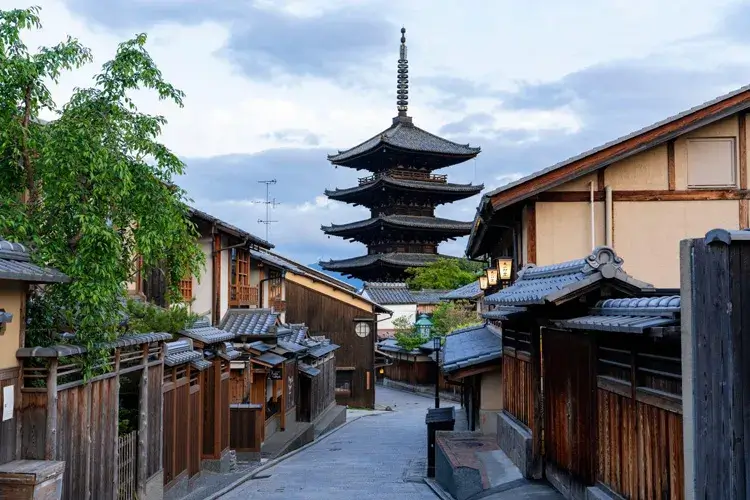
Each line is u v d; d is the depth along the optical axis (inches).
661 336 259.1
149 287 800.3
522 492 447.5
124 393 501.4
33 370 330.6
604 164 565.6
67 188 356.5
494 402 689.0
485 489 487.8
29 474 292.4
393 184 2148.1
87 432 374.0
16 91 360.2
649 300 302.4
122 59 387.9
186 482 571.2
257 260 1166.3
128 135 390.6
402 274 2389.3
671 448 275.3
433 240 2394.2
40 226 365.4
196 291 882.1
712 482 227.6
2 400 308.0
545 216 577.0
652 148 574.6
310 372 1152.2
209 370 668.7
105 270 355.6
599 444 365.1
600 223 574.6
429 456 682.8
